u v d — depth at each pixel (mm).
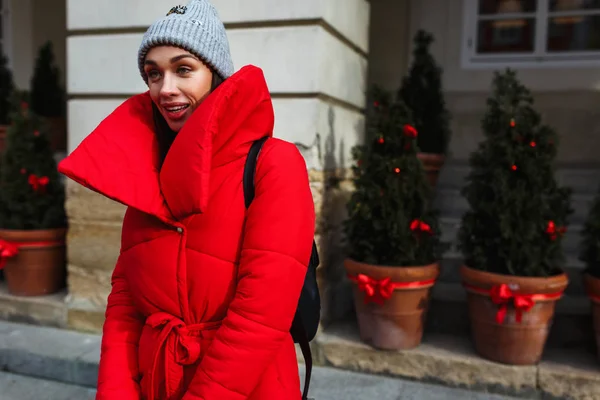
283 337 1229
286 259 1212
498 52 5031
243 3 3254
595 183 4375
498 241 2877
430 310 3500
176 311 1319
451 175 4762
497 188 2883
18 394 3145
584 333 3209
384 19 5219
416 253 3105
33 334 3660
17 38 6285
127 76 3559
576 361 2959
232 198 1286
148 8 3473
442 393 2922
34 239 3824
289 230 1229
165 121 1492
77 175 1263
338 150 3670
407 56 5176
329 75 3377
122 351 1447
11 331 3715
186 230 1283
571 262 3607
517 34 4965
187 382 1319
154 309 1355
